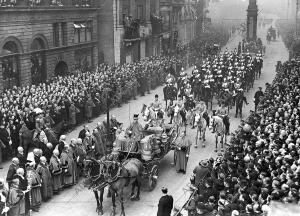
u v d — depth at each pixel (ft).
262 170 47.32
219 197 44.93
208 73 108.06
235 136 68.28
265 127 63.82
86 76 106.73
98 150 63.10
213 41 213.46
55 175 55.67
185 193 56.29
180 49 172.35
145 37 155.74
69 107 83.76
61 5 112.57
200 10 268.21
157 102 78.48
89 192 57.57
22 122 69.31
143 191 57.57
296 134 56.95
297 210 38.96
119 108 102.68
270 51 213.05
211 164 52.65
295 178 43.68
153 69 125.90
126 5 146.30
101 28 138.10
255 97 95.66
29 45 100.12
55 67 112.68
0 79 91.61
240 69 116.47
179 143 62.59
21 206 47.57
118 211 51.96
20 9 93.45
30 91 86.43
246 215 37.73
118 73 111.14
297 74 106.01
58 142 66.08
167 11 187.42
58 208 52.90
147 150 55.72
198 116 75.20
